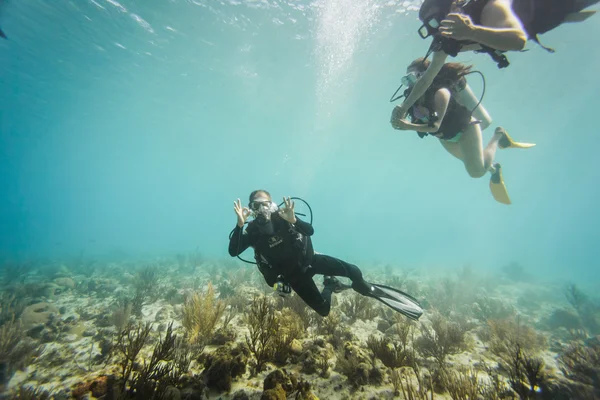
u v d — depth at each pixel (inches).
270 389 97.2
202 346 155.1
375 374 123.6
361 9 498.6
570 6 83.9
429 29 99.0
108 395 103.6
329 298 163.9
